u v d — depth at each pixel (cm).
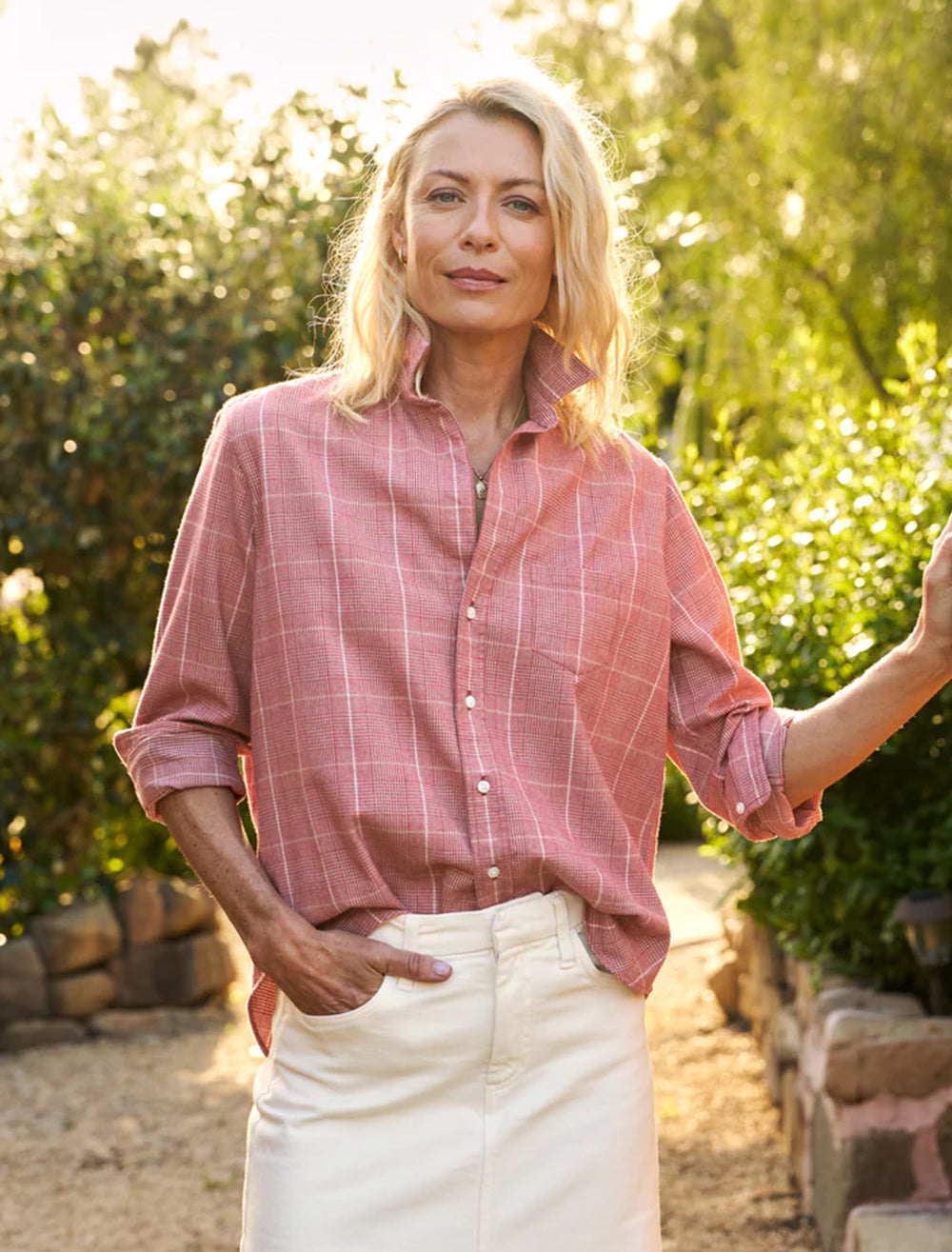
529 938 165
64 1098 464
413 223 171
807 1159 349
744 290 966
